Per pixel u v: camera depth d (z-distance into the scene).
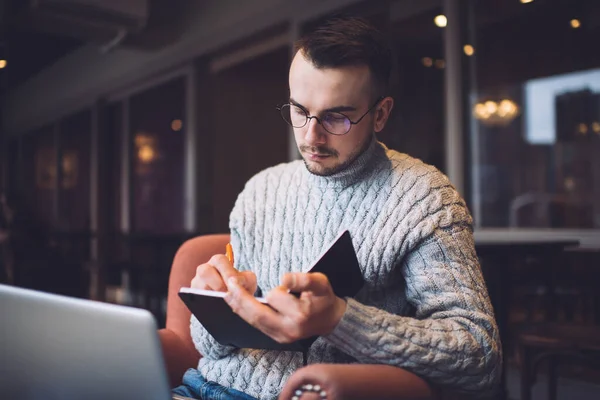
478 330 0.95
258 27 4.99
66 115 9.02
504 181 4.22
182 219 6.88
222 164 6.77
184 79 6.50
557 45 4.54
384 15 4.05
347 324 0.87
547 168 4.64
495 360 0.95
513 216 4.16
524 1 3.91
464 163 3.68
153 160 7.33
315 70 0.99
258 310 0.80
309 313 0.80
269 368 1.07
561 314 3.47
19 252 4.79
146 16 5.44
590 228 3.58
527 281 3.36
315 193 1.18
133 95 7.56
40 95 9.80
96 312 0.77
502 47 4.15
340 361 1.05
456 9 3.68
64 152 9.41
